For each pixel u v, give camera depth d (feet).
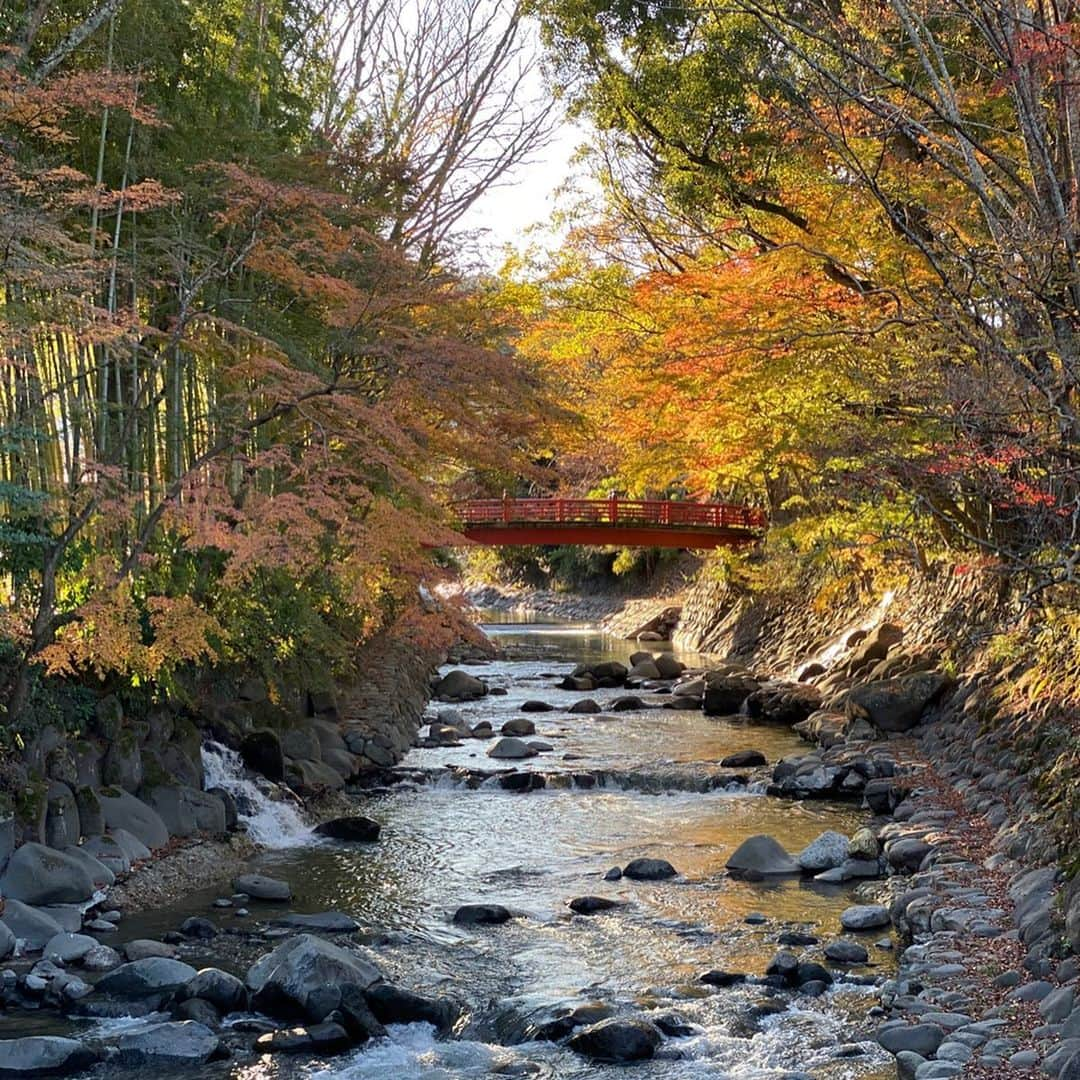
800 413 51.90
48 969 30.07
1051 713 43.50
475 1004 29.25
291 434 50.24
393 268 45.39
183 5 50.21
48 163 40.04
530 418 50.19
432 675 100.68
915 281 40.96
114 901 35.94
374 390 49.47
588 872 41.50
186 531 39.88
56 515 37.65
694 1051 26.12
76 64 44.24
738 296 49.93
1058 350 25.62
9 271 31.73
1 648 35.58
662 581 164.66
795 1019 27.66
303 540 39.99
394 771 58.90
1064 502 31.50
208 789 45.34
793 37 48.88
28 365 35.14
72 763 38.60
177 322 39.01
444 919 36.09
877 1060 24.97
